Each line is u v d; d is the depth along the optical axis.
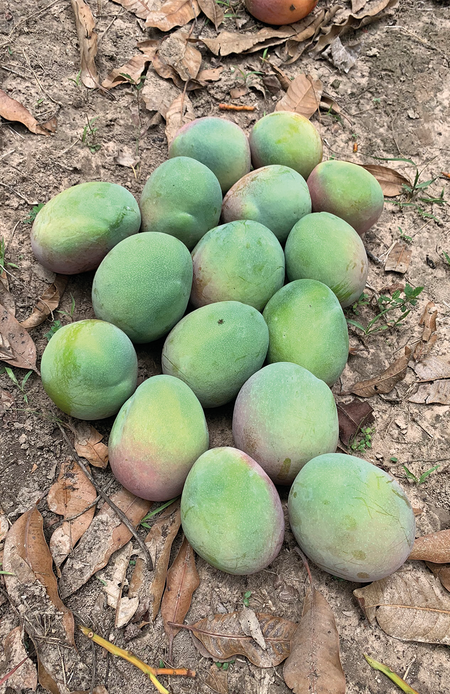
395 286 0.68
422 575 0.47
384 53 0.90
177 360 0.49
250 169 0.67
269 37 0.85
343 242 0.56
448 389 0.60
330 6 0.92
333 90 0.86
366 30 0.92
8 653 0.40
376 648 0.44
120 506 0.47
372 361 0.62
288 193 0.57
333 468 0.42
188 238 0.58
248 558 0.40
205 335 0.48
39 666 0.40
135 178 0.69
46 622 0.41
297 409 0.45
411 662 0.44
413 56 0.91
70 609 0.43
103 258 0.55
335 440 0.47
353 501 0.40
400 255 0.71
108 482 0.49
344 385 0.60
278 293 0.54
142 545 0.46
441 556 0.46
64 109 0.71
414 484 0.54
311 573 0.46
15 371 0.54
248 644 0.42
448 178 0.80
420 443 0.57
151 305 0.49
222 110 0.79
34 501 0.47
